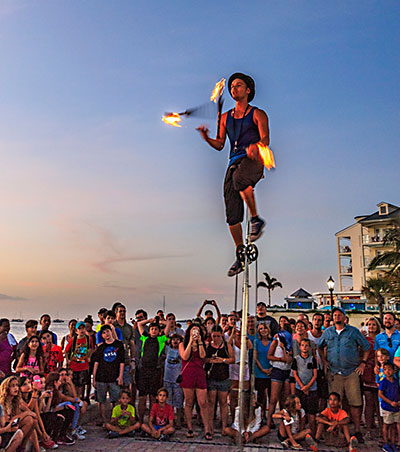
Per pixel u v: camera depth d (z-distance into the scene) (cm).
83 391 888
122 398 768
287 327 938
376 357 730
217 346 790
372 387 786
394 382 696
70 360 868
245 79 405
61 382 736
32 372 722
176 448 689
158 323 872
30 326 805
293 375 766
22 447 609
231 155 404
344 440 717
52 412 698
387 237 3269
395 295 3212
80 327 887
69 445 701
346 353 746
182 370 774
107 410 838
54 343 855
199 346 763
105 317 923
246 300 396
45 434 672
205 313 1020
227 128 412
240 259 408
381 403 701
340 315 764
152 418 758
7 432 587
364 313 3266
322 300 4550
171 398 831
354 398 732
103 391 805
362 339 758
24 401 664
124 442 721
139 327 847
